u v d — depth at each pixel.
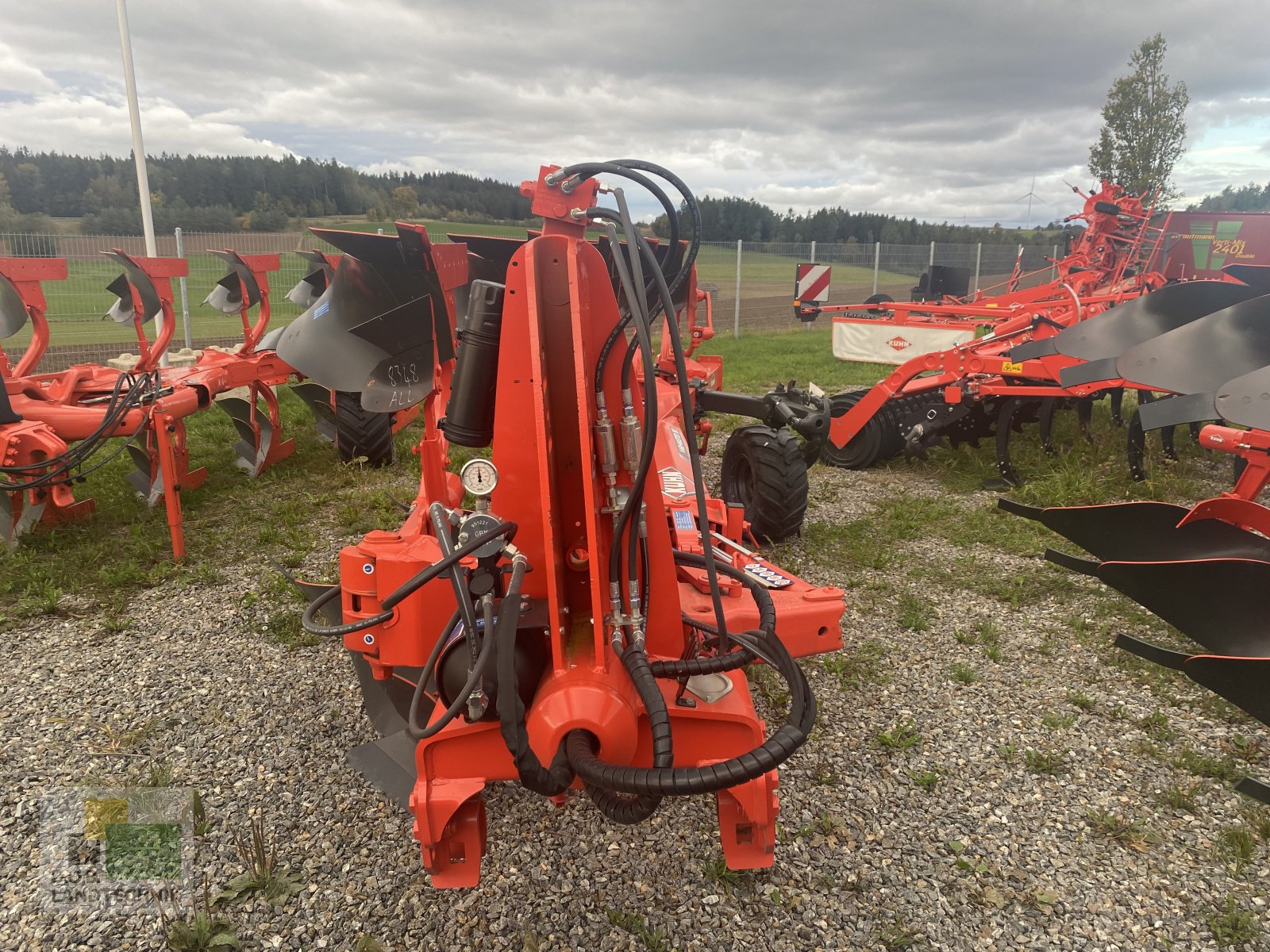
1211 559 3.45
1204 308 5.45
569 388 2.28
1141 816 2.86
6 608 4.56
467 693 1.95
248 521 6.02
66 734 3.38
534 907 2.47
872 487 6.97
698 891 2.53
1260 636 3.35
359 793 3.01
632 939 2.36
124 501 6.38
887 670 3.87
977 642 4.15
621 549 2.12
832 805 2.92
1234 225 10.09
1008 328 7.23
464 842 2.21
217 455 7.91
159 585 4.90
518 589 2.05
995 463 7.34
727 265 23.12
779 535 5.24
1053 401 7.16
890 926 2.40
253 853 2.67
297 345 3.88
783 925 2.40
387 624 2.58
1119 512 4.09
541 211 2.22
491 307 2.39
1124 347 5.67
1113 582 3.74
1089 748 3.26
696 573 3.07
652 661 2.13
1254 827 2.78
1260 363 4.03
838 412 7.60
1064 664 3.93
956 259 24.22
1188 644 4.04
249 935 2.38
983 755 3.22
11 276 5.47
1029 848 2.71
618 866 2.62
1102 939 2.35
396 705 3.21
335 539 5.66
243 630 4.32
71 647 4.14
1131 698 3.62
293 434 8.68
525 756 1.86
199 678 3.83
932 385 6.82
